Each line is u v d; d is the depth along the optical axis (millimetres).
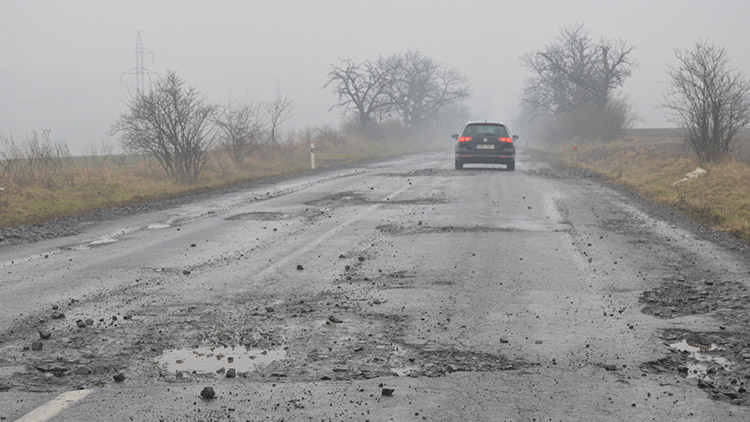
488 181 19219
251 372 4148
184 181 19875
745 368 4219
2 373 4145
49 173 16828
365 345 4699
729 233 9742
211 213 12859
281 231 10273
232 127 25797
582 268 7367
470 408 3570
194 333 5004
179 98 19781
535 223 10883
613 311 5594
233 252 8539
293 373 4125
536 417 3453
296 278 6922
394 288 6449
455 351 4562
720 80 20156
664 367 4258
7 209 13070
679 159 22234
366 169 26594
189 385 3920
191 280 6895
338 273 7152
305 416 3457
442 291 6328
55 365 4293
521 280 6793
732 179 15070
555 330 5055
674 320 5312
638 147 32031
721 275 6926
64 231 10930
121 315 5539
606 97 52906
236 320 5352
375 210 12703
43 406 3594
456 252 8367
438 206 13227
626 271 7195
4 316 5547
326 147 42781
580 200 14195
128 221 12070
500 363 4320
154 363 4340
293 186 18656
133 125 19672
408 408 3564
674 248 8547
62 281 6938
